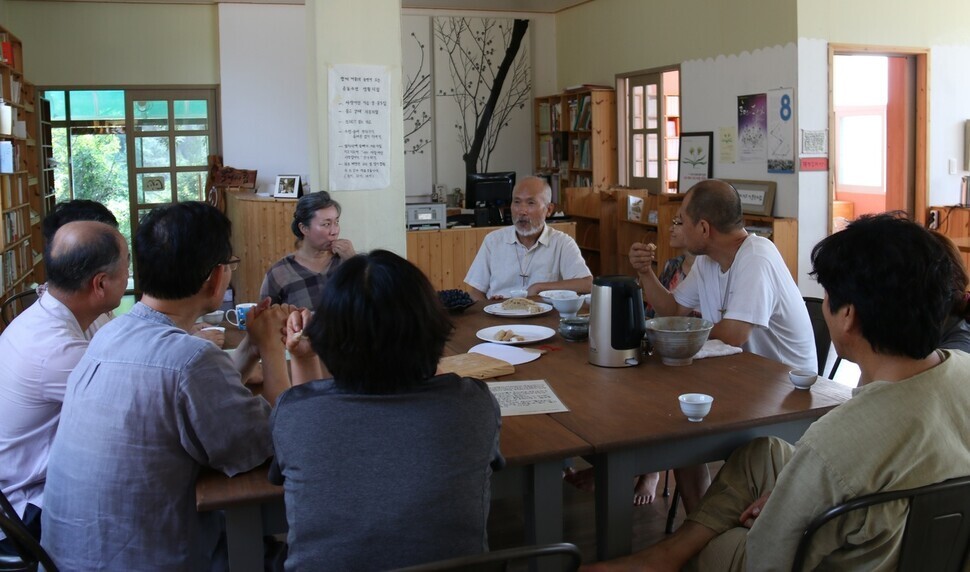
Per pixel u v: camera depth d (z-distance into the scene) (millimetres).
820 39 6453
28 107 8055
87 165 9227
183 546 1732
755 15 6812
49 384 2045
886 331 1457
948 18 6957
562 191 9844
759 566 1613
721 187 2875
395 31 4551
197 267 1779
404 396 1450
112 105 9188
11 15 8742
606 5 9055
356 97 4508
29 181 8070
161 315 1805
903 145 7117
